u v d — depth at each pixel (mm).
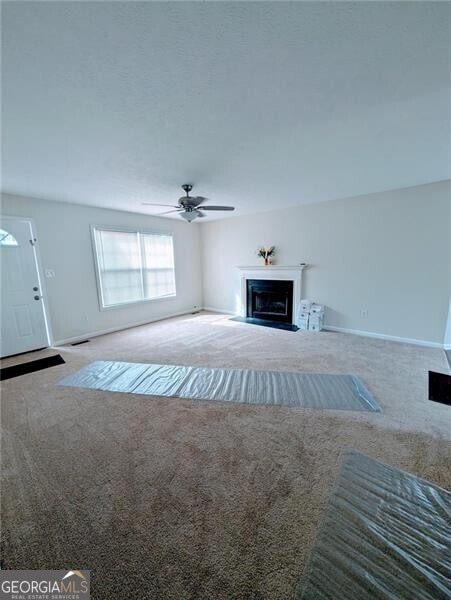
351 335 4469
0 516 1396
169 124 1932
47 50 1217
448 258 3604
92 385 2844
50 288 4121
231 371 3133
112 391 2711
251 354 3680
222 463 1722
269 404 2404
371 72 1429
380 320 4258
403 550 1184
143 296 5480
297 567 1133
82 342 4379
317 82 1504
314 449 1827
